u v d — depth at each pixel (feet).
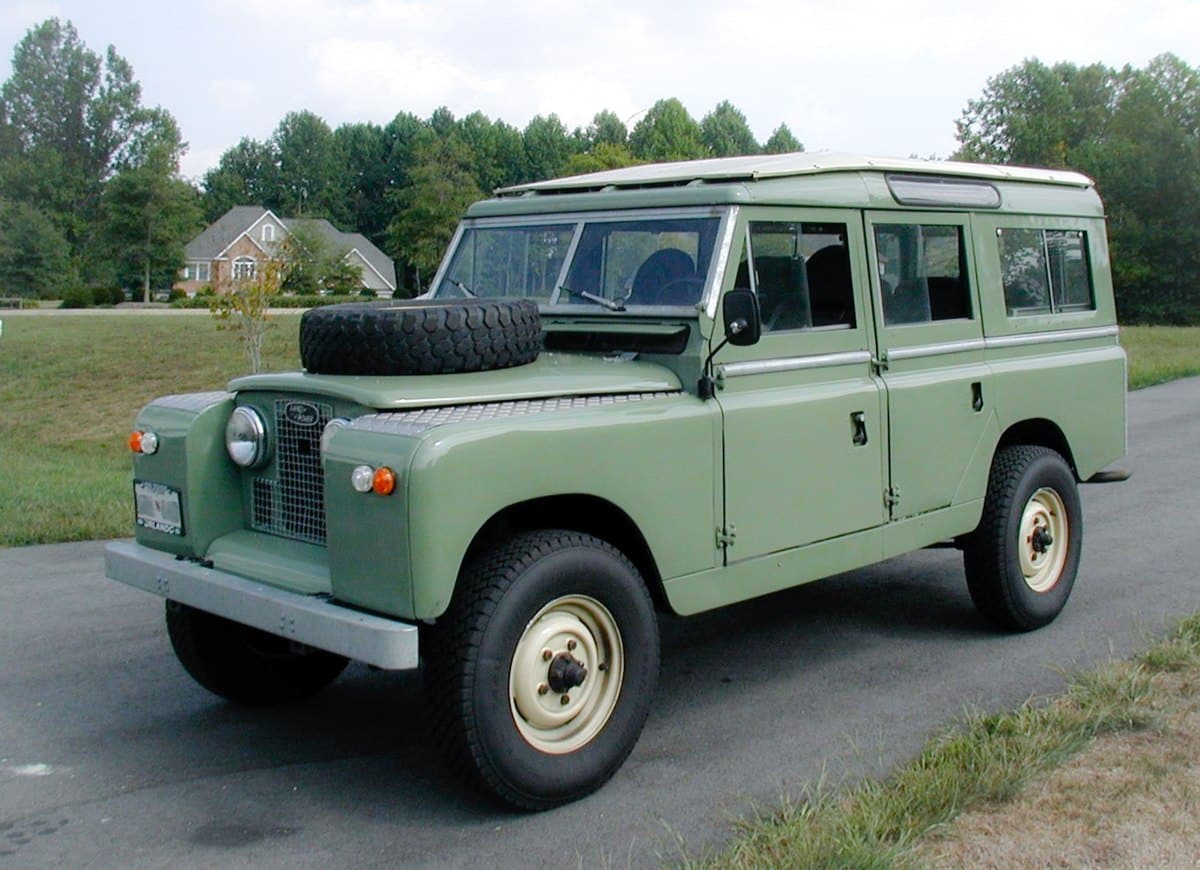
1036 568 20.51
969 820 12.64
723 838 12.88
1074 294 22.31
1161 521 28.86
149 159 240.73
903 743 15.48
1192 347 87.20
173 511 15.46
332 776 14.88
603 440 13.97
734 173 16.08
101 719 16.89
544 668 13.55
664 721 16.57
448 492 12.42
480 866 12.42
